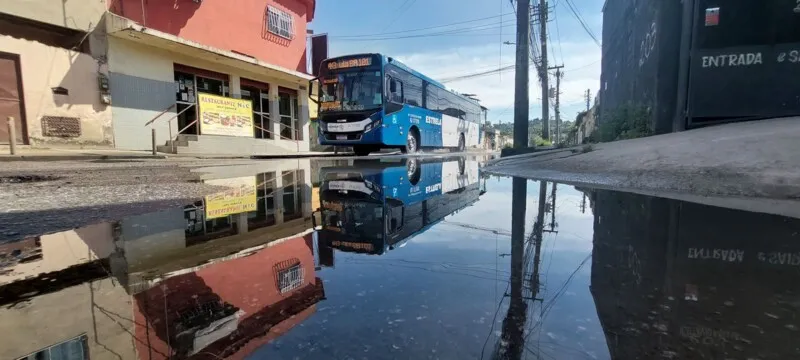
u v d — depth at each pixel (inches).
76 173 222.5
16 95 393.4
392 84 469.7
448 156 553.0
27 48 398.3
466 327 35.9
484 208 114.9
